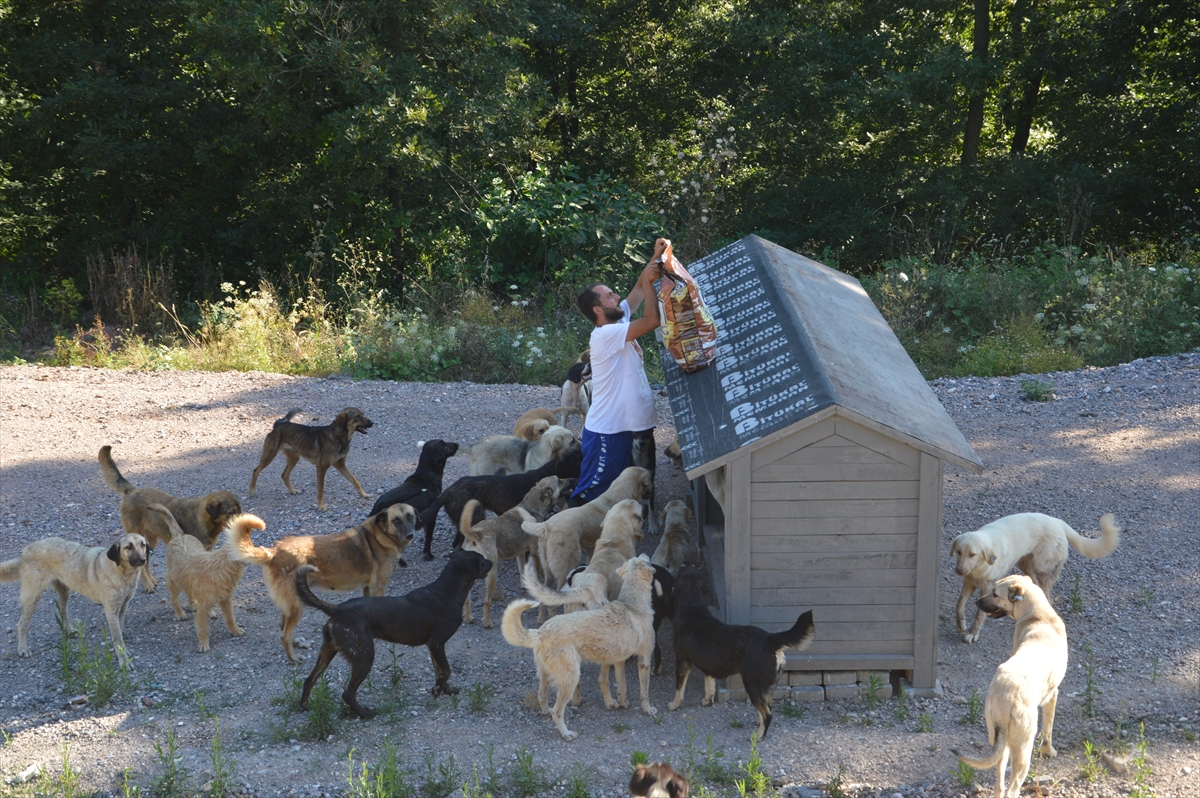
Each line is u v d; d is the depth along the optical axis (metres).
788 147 24.44
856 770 5.27
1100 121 23.09
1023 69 22.95
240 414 12.30
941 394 12.52
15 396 12.90
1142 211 23.28
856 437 5.70
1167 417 11.04
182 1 18.72
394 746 5.55
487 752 5.50
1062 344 14.52
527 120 20.84
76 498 9.61
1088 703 5.78
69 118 20.97
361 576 6.77
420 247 21.19
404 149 18.42
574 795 5.05
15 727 5.82
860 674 6.05
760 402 6.04
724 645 5.60
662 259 6.82
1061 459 10.02
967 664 6.46
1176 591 7.26
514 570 8.16
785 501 5.79
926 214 22.08
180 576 6.74
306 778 5.24
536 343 15.09
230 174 22.48
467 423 11.97
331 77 19.06
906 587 5.89
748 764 5.17
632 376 7.45
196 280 21.70
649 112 28.30
